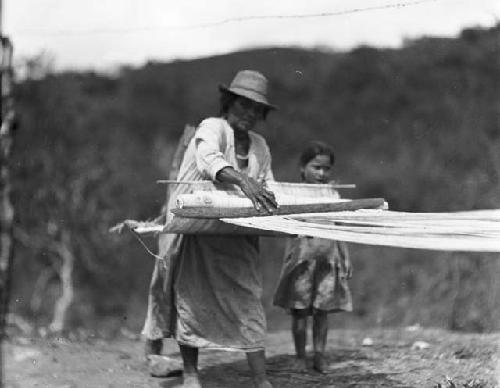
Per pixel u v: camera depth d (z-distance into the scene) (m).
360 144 22.95
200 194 6.00
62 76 20.83
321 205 5.95
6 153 6.73
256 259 6.62
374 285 17.11
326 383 7.23
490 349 8.36
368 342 9.12
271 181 6.79
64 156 20.22
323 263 7.40
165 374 7.44
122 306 19.38
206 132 6.41
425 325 14.74
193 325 6.50
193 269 6.52
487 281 14.45
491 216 5.62
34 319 18.31
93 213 19.94
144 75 24.39
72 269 19.39
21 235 19.05
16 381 7.14
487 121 19.53
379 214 5.83
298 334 7.68
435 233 5.12
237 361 8.12
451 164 19.56
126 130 23.66
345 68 23.12
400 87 21.91
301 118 24.09
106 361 8.08
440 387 6.87
